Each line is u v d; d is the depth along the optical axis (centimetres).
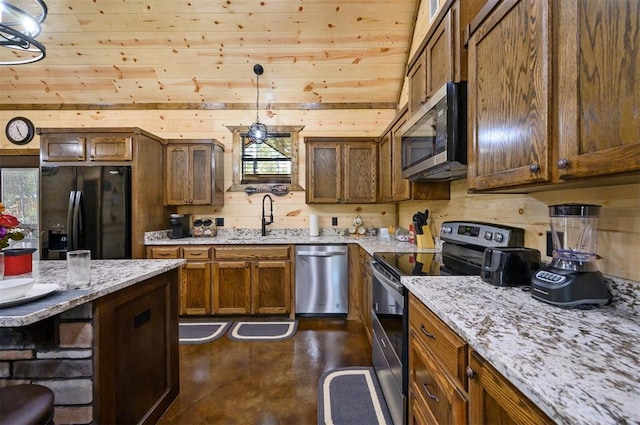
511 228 158
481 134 128
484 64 125
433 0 262
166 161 361
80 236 302
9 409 96
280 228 394
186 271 330
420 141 191
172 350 189
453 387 92
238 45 329
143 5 292
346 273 333
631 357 67
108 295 134
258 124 350
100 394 128
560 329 83
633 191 98
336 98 388
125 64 348
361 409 181
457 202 232
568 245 115
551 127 91
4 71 352
